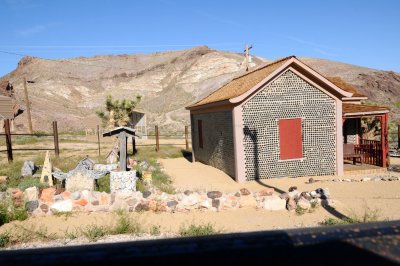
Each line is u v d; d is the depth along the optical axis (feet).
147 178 42.06
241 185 43.80
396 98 263.70
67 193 29.89
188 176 51.34
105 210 30.04
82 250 2.87
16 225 26.37
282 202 30.78
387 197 33.71
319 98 48.32
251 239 3.03
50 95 396.57
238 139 45.96
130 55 607.78
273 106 46.96
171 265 2.65
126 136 38.11
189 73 419.74
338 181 43.57
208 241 3.00
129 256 2.75
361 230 3.21
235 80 64.80
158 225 26.48
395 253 2.79
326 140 48.80
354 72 349.00
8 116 168.76
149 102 360.89
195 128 68.44
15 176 44.34
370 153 55.06
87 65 536.83
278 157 47.50
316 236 3.09
